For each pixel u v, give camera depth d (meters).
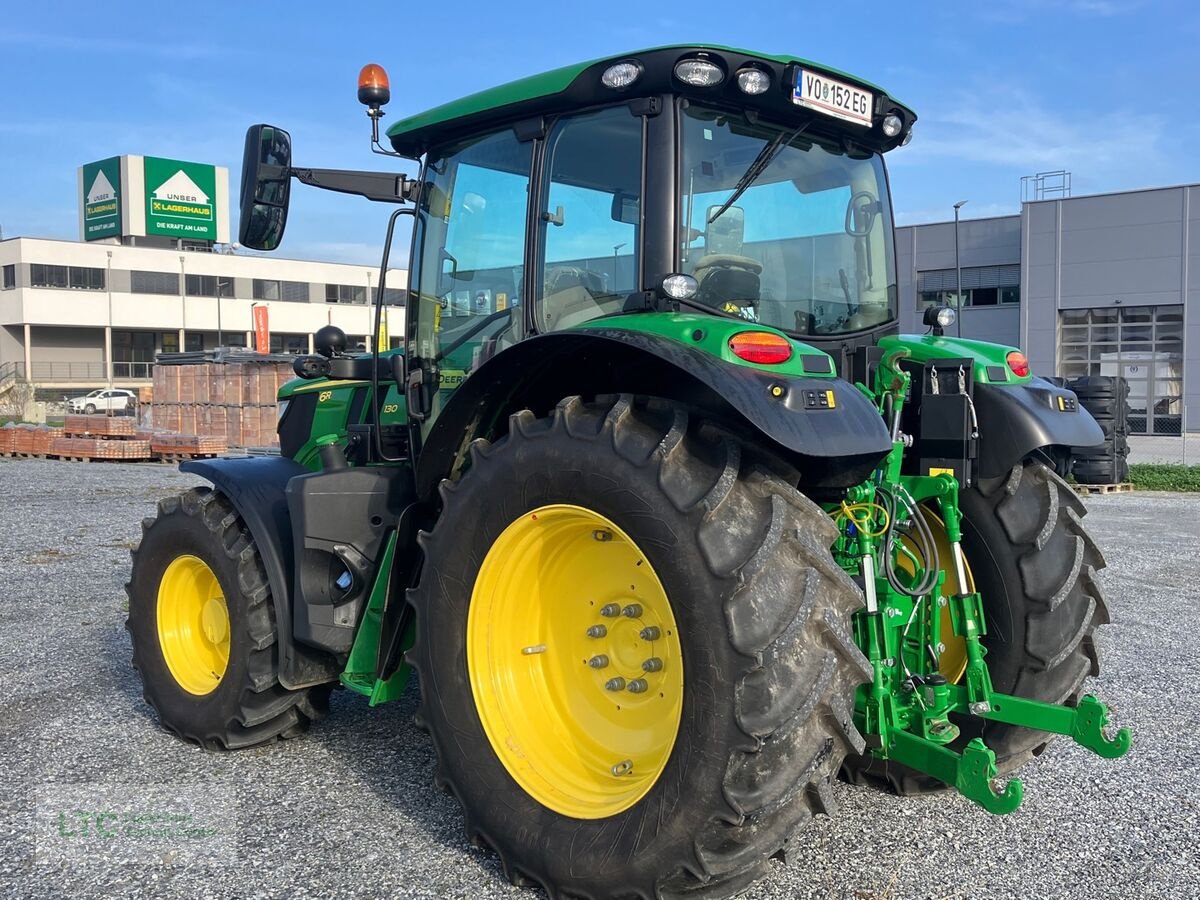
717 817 2.58
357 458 4.38
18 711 4.75
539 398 3.40
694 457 2.78
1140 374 30.45
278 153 3.74
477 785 3.09
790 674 2.55
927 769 2.99
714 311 3.18
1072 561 3.51
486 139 3.75
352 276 58.88
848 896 2.98
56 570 8.45
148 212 56.59
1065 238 31.12
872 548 3.10
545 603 3.26
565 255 3.43
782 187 3.53
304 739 4.34
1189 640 6.22
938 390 3.57
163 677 4.41
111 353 52.31
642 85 3.16
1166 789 3.82
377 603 3.71
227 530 4.19
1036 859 3.23
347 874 3.10
